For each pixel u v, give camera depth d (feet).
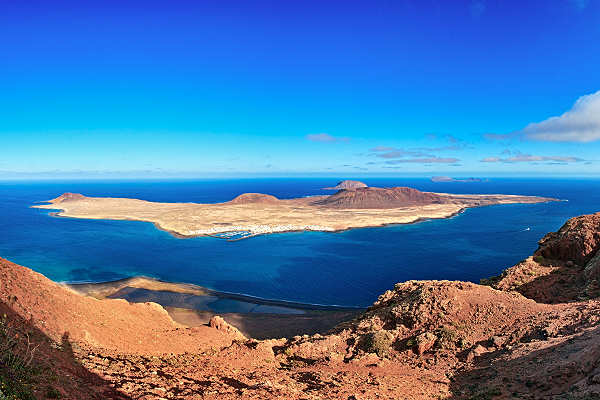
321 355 88.22
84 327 69.10
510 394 54.65
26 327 54.49
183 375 58.85
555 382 53.62
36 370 40.22
